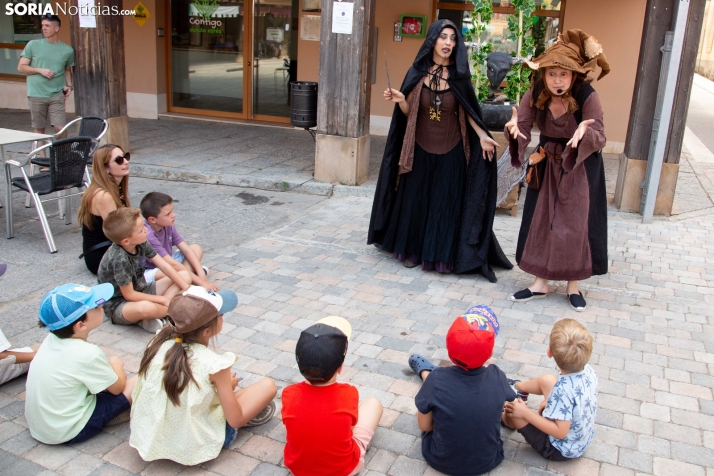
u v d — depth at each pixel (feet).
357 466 8.98
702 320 14.29
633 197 22.08
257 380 11.42
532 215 15.19
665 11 20.07
